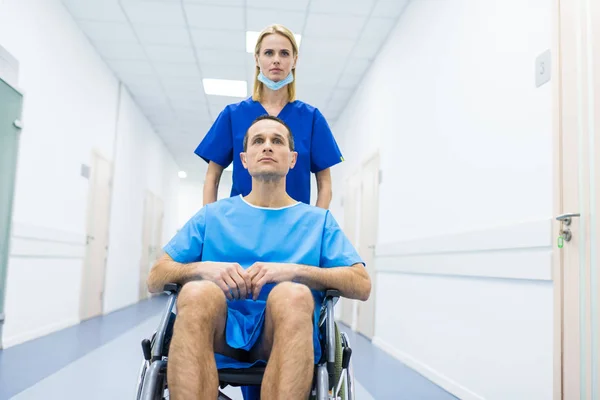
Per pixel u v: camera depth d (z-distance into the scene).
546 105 2.04
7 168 3.40
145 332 4.79
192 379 1.05
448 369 2.90
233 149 1.86
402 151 4.09
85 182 5.25
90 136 5.36
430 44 3.52
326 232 1.46
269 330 1.22
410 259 3.69
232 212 1.46
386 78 4.74
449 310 2.94
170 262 1.35
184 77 6.25
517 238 2.19
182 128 8.84
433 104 3.41
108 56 5.60
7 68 3.37
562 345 1.86
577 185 1.82
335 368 1.23
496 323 2.37
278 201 1.47
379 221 4.76
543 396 1.97
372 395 2.72
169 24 4.78
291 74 1.84
